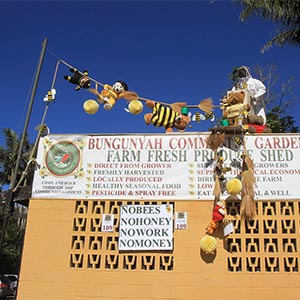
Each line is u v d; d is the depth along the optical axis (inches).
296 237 318.0
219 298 308.5
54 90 370.3
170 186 339.3
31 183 351.3
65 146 356.8
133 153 349.7
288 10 526.9
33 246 331.0
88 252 327.9
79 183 346.3
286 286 307.7
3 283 925.8
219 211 317.7
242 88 406.3
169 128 377.1
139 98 380.8
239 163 339.9
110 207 339.0
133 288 316.5
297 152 338.3
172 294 312.5
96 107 370.6
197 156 344.8
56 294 319.0
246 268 314.3
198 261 318.0
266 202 328.8
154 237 325.7
